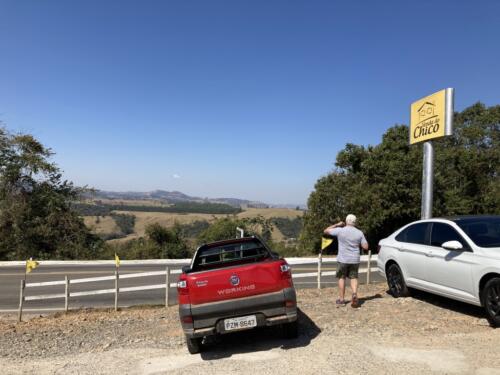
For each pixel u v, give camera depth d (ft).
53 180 98.17
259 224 139.54
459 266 21.84
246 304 18.35
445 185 99.76
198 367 17.35
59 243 94.84
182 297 18.48
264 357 17.93
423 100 37.11
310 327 22.03
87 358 19.83
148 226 117.50
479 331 19.57
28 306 38.27
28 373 18.01
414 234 26.66
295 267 60.23
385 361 16.17
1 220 91.91
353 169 107.65
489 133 131.44
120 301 39.14
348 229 26.30
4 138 93.40
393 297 28.32
